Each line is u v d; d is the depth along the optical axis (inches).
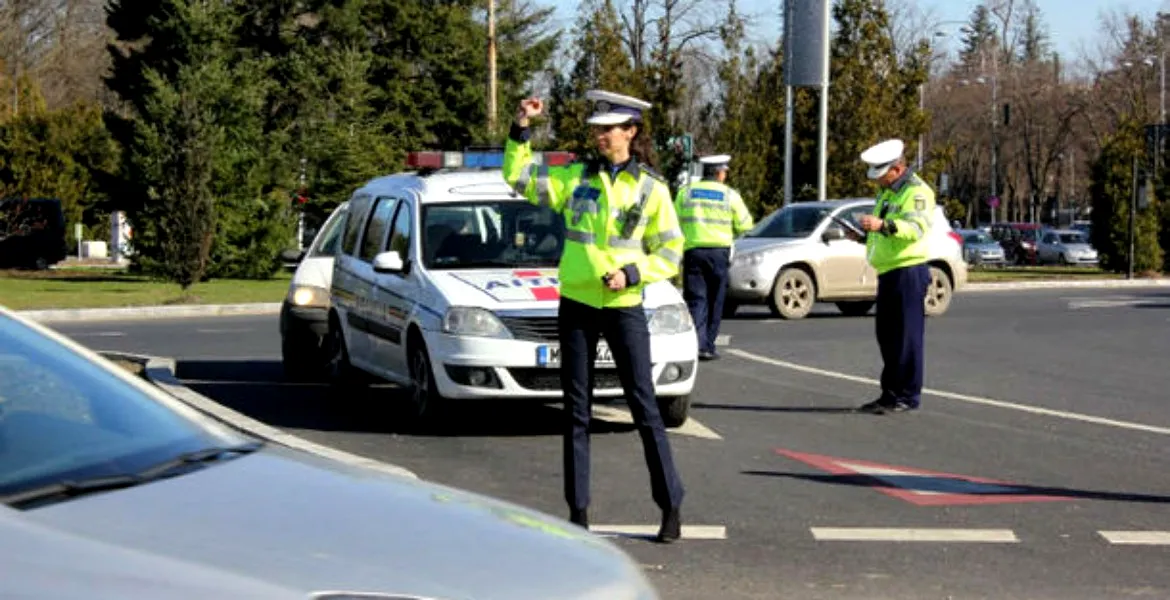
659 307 481.7
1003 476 425.4
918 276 537.3
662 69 1627.7
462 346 464.8
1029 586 306.2
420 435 491.2
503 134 2034.9
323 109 1941.4
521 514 177.9
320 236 653.9
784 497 393.7
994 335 880.3
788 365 700.7
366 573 143.8
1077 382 647.8
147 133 1667.1
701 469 432.5
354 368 577.0
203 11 1785.2
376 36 2388.0
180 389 541.6
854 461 447.5
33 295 1314.0
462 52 2410.2
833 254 1001.5
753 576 312.3
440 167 560.1
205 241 1309.1
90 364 202.8
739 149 1642.5
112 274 1834.4
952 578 312.2
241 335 884.0
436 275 491.5
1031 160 3909.9
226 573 138.3
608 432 496.7
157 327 977.5
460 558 152.8
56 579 133.3
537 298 471.5
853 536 349.4
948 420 530.3
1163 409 564.1
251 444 193.9
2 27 2839.6
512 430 500.4
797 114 1649.9
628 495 394.9
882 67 1697.8
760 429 506.6
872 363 711.7
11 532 140.2
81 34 3174.2
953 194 4158.5
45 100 3011.8
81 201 2578.7
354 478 180.5
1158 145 2071.9
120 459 173.9
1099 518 371.2
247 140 1733.5
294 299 624.4
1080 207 4495.6
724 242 700.7
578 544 167.0
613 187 327.9
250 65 1850.4
